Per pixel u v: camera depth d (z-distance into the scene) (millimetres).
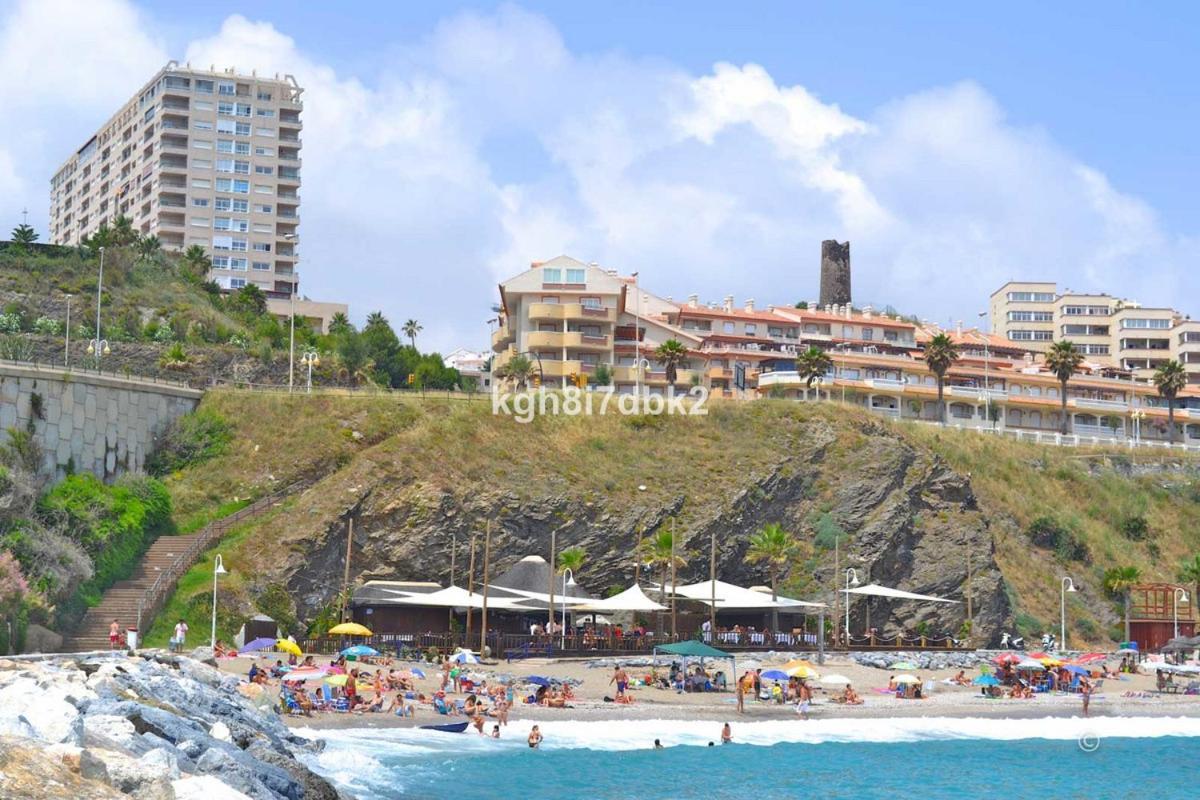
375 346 159875
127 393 94000
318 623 84875
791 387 157250
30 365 86938
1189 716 69938
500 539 94312
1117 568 119062
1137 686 82750
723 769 47969
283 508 92312
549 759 48344
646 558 95938
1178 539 131625
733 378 159625
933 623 102625
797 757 51688
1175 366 166375
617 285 149250
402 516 92562
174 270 153250
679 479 103188
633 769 47062
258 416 99938
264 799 27047
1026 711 69562
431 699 60688
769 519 104375
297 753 43719
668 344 140000
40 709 24312
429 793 40219
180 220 198000
